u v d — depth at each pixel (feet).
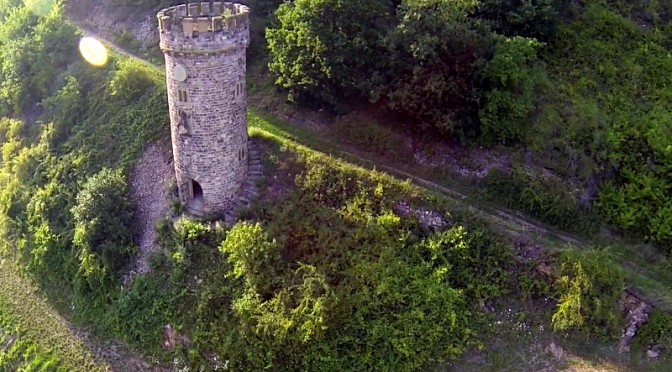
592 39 126.52
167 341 97.35
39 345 105.19
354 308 88.89
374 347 86.48
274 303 88.69
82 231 106.42
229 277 94.63
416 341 86.17
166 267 101.91
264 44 142.82
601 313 85.30
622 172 101.14
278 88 128.36
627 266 94.48
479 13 119.65
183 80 91.61
